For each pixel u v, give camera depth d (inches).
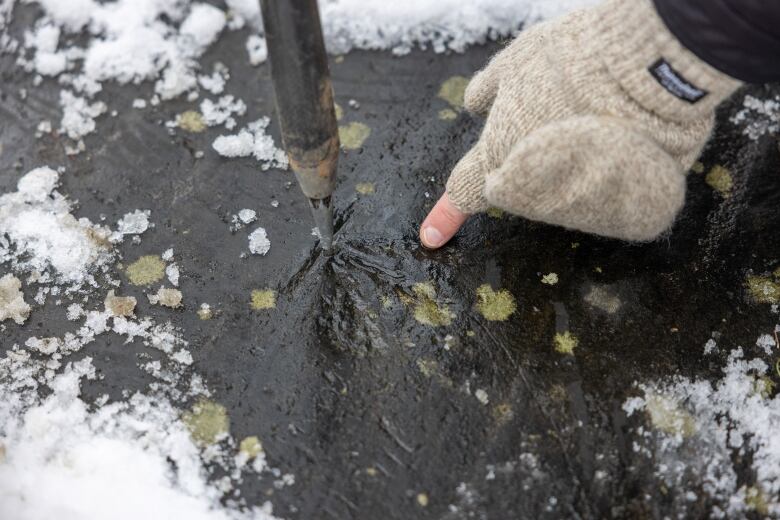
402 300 19.1
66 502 17.2
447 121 21.5
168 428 17.9
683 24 13.3
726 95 14.4
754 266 19.6
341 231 19.9
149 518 17.0
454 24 23.0
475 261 19.5
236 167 21.0
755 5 12.6
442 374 18.2
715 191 20.6
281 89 14.2
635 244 19.8
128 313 19.2
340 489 17.2
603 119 14.1
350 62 22.6
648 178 14.0
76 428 18.0
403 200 20.3
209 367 18.5
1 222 20.4
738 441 17.5
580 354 18.4
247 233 20.1
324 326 18.8
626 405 17.8
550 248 19.7
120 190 20.8
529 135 14.4
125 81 22.5
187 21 23.2
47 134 21.8
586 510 16.8
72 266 19.8
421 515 16.9
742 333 18.7
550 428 17.6
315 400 18.1
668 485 17.1
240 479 17.3
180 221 20.3
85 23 23.3
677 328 18.7
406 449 17.5
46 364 18.7
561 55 15.1
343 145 21.2
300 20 13.2
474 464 17.3
